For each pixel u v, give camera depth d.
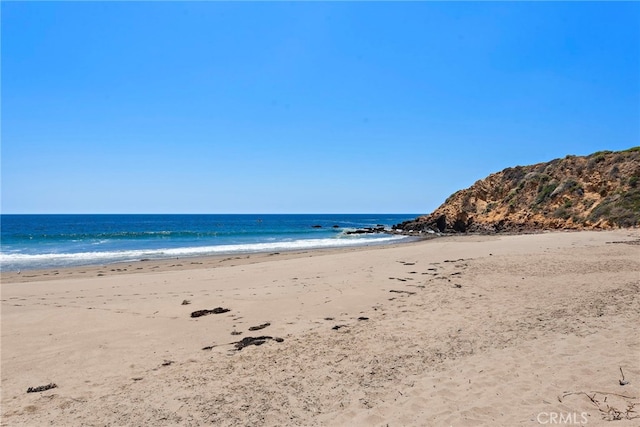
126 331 7.97
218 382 5.38
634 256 15.39
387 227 77.44
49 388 5.43
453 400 4.58
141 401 4.90
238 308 9.62
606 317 7.44
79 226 83.25
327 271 15.13
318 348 6.56
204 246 33.84
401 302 9.69
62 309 9.93
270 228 75.44
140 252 28.50
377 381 5.21
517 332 6.89
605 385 4.64
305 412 4.49
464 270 13.91
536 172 47.81
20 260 24.08
